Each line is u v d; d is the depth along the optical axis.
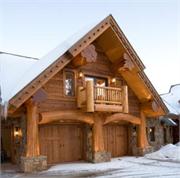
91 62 15.27
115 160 16.30
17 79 15.62
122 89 16.33
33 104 13.46
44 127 14.83
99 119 15.88
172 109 24.72
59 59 13.89
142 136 18.48
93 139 15.61
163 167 13.73
